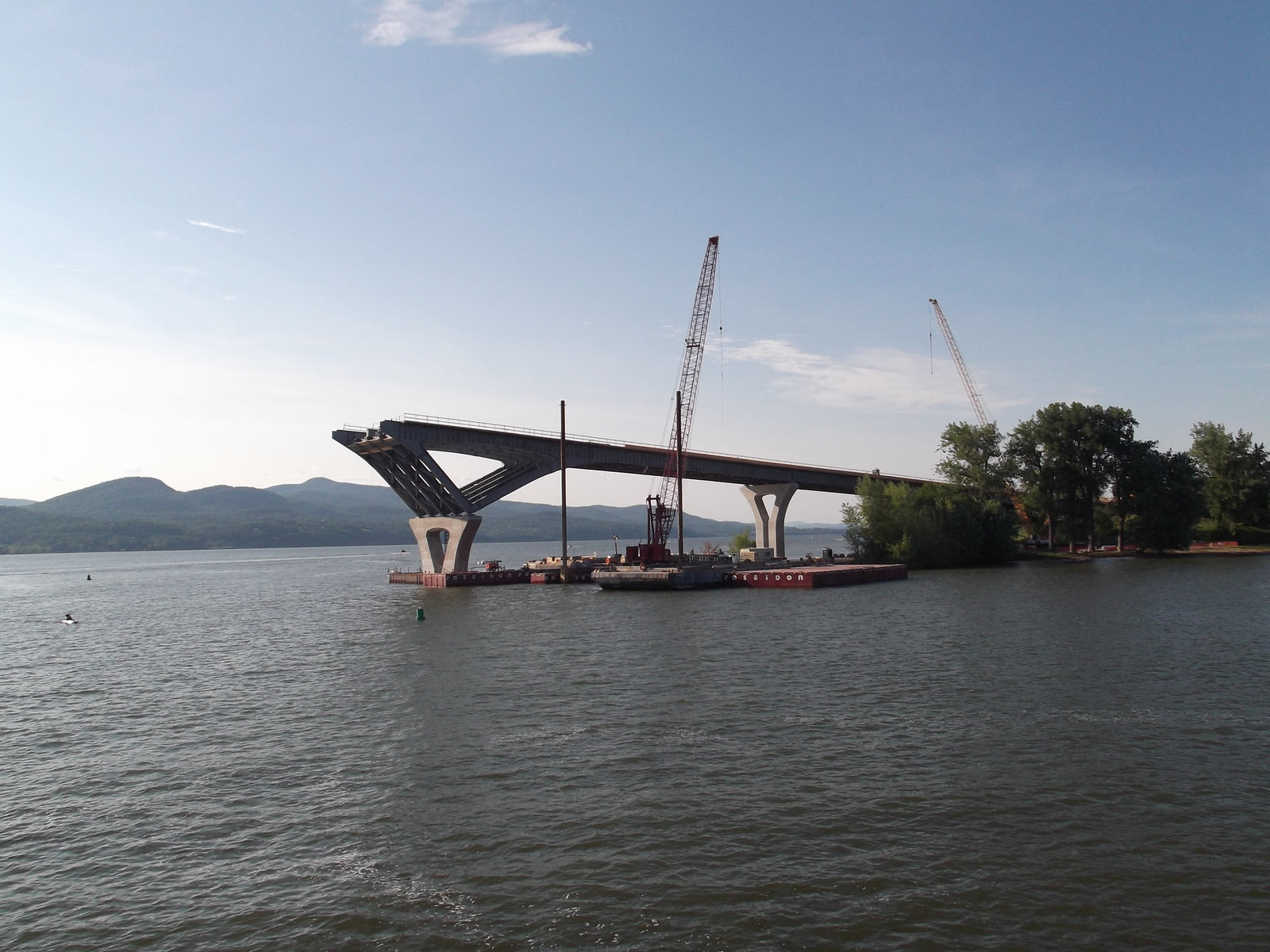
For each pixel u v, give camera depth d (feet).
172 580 582.76
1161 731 102.22
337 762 98.07
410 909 62.08
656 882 64.64
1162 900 60.64
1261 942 55.11
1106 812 76.54
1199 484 498.69
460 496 371.97
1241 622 198.29
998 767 89.35
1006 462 489.67
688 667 150.71
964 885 63.21
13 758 106.32
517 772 91.25
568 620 233.55
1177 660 148.87
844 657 158.20
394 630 225.76
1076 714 111.04
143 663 182.80
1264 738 99.04
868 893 62.18
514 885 65.00
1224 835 71.26
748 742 100.32
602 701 124.77
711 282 480.64
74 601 397.39
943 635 184.75
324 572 654.12
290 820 80.28
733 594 312.71
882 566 372.58
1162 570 388.98
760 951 55.11
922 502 452.35
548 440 400.06
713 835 72.79
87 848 75.61
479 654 174.50
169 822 81.05
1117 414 492.54
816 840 71.41
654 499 401.70
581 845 71.72
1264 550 518.78
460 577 374.22
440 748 101.60
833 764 91.15
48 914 63.67
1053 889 62.54
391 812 81.10
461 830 75.87
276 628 247.70
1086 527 506.07
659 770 90.27
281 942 58.34
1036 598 265.34
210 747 107.04
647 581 334.24
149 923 61.82
